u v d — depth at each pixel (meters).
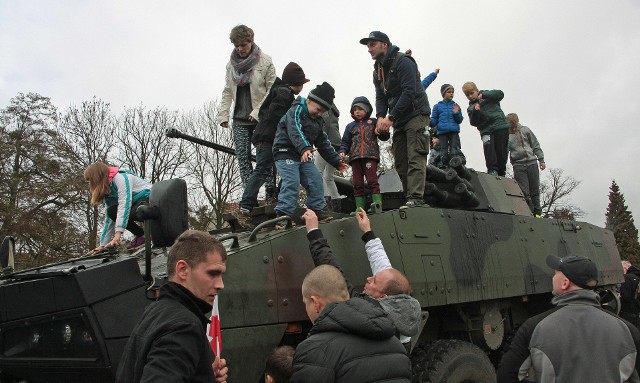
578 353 3.83
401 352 3.31
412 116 7.32
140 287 4.08
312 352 3.19
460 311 7.23
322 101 6.10
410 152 7.28
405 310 4.33
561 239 9.45
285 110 7.14
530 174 12.19
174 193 4.08
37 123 27.59
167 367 2.69
